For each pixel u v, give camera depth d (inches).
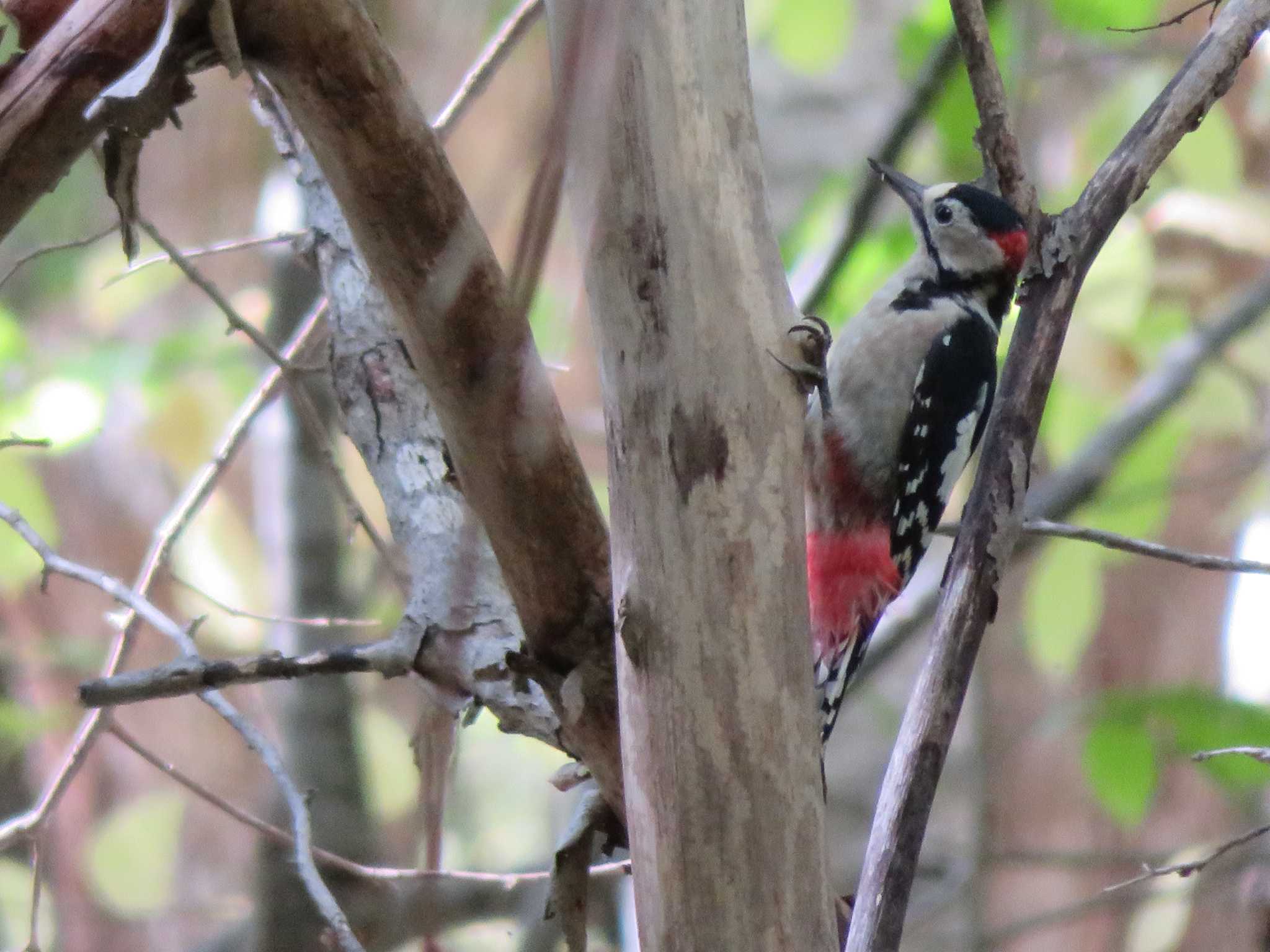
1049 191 517.0
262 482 518.0
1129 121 496.1
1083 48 555.5
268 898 411.2
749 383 162.7
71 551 612.1
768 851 157.3
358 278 238.2
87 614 590.2
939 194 381.1
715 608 160.1
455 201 156.9
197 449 487.5
